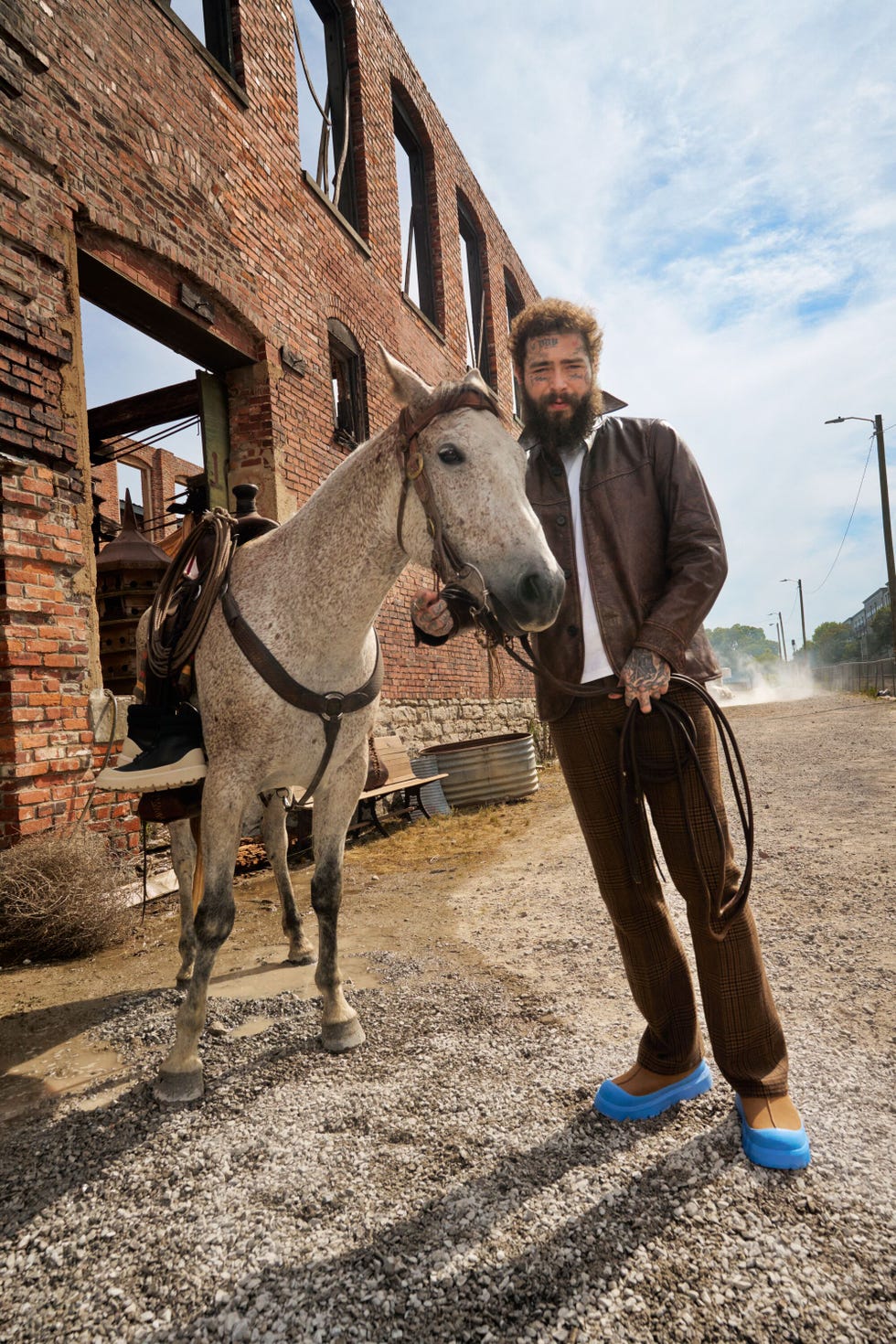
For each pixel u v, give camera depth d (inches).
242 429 282.5
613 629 71.6
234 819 91.4
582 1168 70.2
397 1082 89.7
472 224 571.5
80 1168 75.4
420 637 78.9
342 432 333.1
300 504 296.4
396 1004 115.0
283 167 297.3
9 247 173.0
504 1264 58.6
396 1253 60.6
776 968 121.9
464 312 511.2
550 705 77.5
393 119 440.1
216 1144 78.0
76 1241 64.4
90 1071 99.8
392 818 311.1
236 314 264.1
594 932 149.5
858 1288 54.4
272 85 293.7
